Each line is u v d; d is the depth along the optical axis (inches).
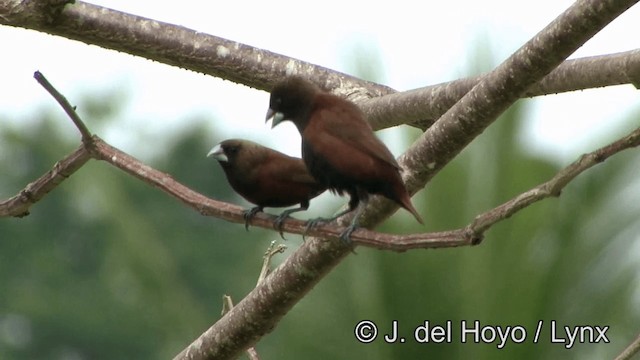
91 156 428.5
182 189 414.0
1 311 1397.6
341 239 392.5
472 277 565.3
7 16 490.9
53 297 1387.8
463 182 574.6
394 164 416.5
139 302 1103.6
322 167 424.8
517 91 407.2
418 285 565.9
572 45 396.5
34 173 1416.1
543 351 567.2
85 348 1321.4
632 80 462.0
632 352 400.2
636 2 386.3
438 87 500.1
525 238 574.2
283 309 444.8
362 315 574.2
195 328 1069.8
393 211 430.9
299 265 435.5
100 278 1337.4
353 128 421.1
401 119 516.7
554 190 348.5
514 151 582.9
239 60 530.3
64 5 495.2
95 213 1392.7
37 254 1414.9
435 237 360.8
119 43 517.0
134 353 1113.4
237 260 1210.0
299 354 604.4
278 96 436.5
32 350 1401.3
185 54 527.2
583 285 582.9
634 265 587.2
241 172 465.7
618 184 599.2
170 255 1148.5
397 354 564.4
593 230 589.9
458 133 416.8
